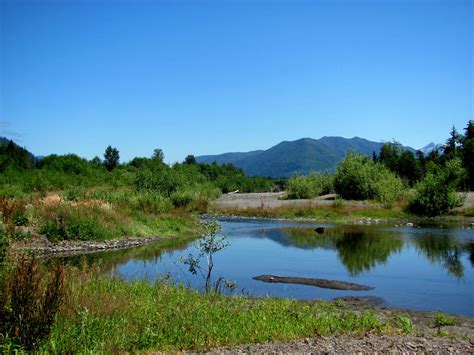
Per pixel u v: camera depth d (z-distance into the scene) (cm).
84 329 863
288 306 1281
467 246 2708
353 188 5641
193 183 6256
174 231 3331
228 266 2130
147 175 5444
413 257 2381
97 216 2994
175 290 1352
